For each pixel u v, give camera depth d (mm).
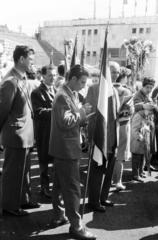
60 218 3900
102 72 3793
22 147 3914
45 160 4676
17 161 3980
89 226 3969
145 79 5750
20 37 45688
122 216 4305
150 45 22750
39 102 4551
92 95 4180
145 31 48531
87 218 4176
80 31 51844
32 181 5422
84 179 5586
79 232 3592
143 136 5500
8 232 3697
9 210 4098
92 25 50906
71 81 3467
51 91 4703
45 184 4770
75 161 3506
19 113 3889
